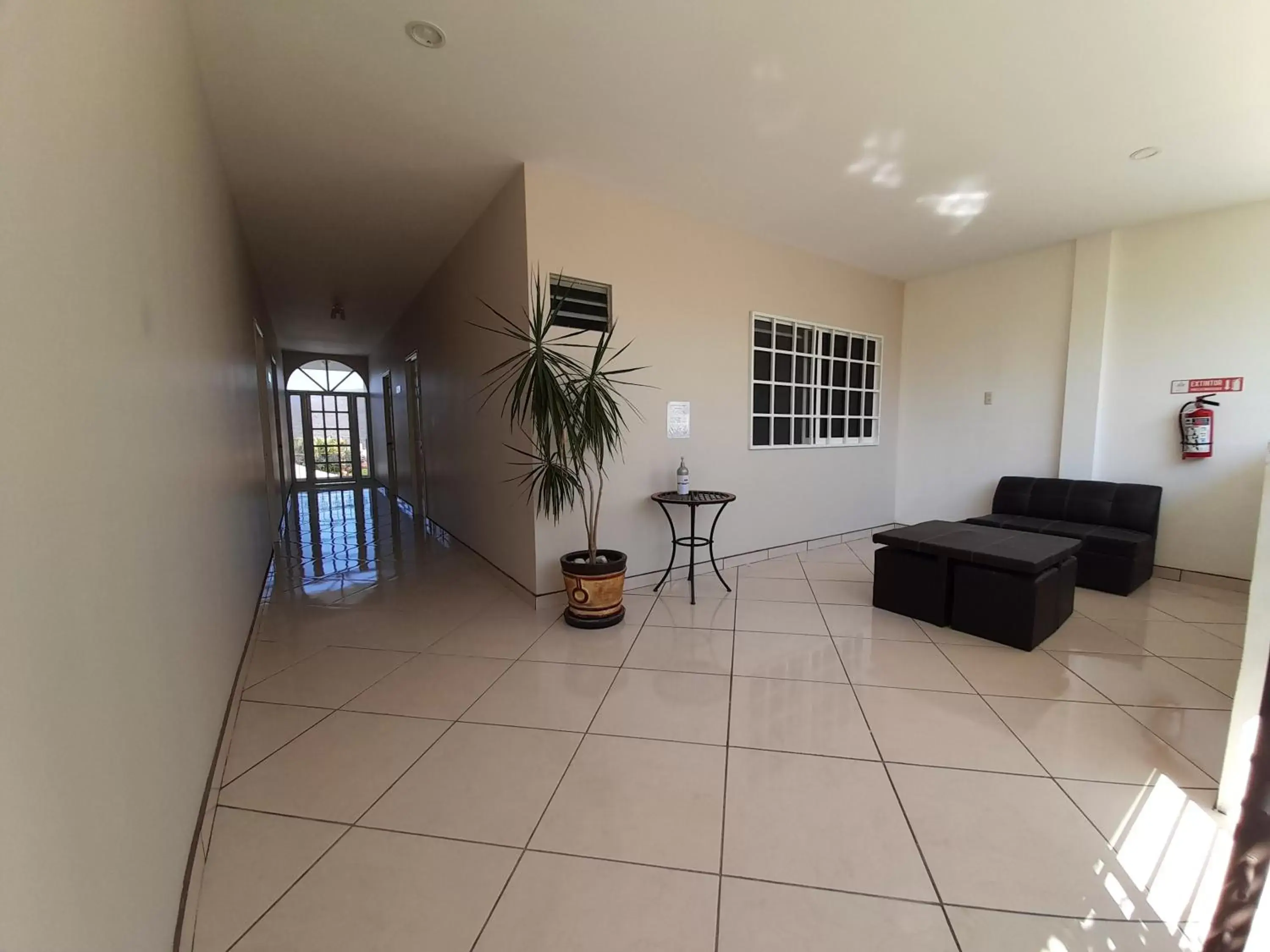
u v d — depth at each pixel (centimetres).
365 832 151
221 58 210
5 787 60
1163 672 244
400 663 259
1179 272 372
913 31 196
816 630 297
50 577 74
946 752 186
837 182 316
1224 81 223
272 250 426
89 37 98
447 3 183
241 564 272
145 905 103
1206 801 162
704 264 377
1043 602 270
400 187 322
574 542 337
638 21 191
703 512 397
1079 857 141
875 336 507
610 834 150
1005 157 288
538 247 300
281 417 706
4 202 65
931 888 132
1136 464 396
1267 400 345
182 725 138
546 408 277
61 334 81
